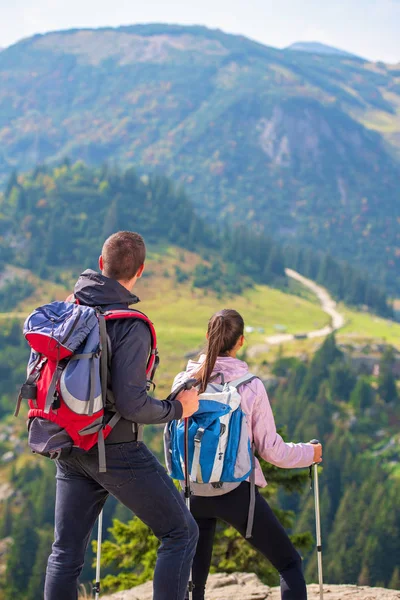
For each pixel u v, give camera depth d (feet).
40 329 10.24
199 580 13.21
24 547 314.35
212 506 12.67
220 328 13.08
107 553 39.73
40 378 10.37
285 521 42.29
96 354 10.29
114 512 320.91
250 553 39.50
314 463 14.48
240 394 12.86
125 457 10.78
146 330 10.78
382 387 626.23
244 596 18.43
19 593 304.09
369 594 17.48
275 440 13.03
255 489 12.88
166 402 11.18
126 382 10.36
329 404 584.40
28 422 10.59
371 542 332.80
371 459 525.34
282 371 652.48
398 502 343.87
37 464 469.16
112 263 11.30
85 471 11.05
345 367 637.30
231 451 12.33
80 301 11.16
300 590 12.84
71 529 11.28
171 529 11.21
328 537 351.05
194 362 13.92
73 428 10.22
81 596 22.12
